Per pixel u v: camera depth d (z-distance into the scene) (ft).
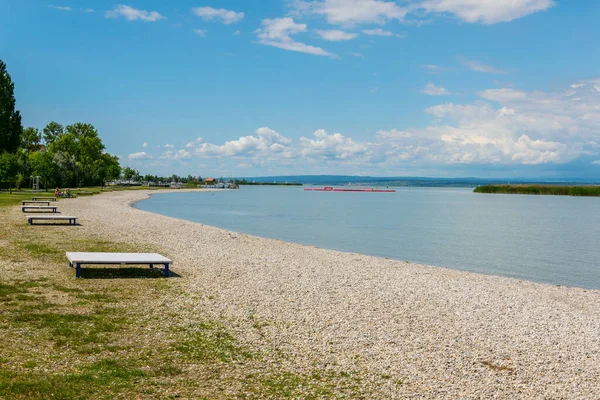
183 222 128.06
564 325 42.57
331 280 56.75
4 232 82.02
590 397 26.91
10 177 232.32
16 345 28.66
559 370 30.99
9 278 46.55
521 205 362.33
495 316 44.24
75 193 280.72
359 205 327.06
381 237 132.87
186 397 23.50
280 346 32.24
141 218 132.16
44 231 86.94
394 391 26.13
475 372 29.71
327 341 33.86
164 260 52.11
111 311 37.58
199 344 31.50
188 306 40.70
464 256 101.24
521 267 89.04
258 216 203.41
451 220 202.69
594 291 64.90
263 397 24.21
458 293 54.03
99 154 418.31
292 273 60.03
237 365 28.37
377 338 35.17
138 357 28.37
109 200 245.45
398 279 60.75
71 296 41.37
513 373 29.99
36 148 447.83
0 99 273.95
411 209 285.02
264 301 44.06
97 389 23.53
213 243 87.20
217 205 290.15
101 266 56.18
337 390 25.77
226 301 43.24
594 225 184.34
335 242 118.93
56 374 24.90
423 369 29.63
